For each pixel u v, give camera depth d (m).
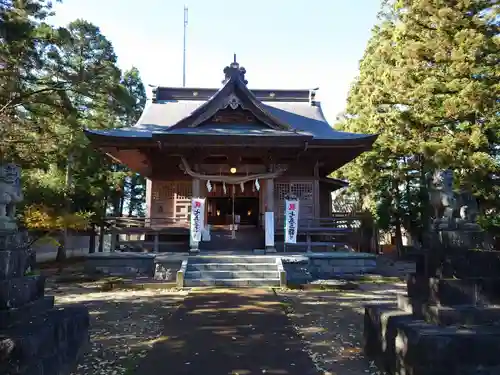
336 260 16.38
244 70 19.31
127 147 19.41
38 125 16.62
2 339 4.39
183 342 7.11
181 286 13.20
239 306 10.14
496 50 13.25
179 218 19.02
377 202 24.81
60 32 13.91
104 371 5.71
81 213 18.80
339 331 7.92
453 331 4.82
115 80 15.23
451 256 5.64
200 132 17.89
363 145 19.34
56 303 10.71
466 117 14.89
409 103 16.75
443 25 14.06
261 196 21.48
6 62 13.67
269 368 5.88
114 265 16.47
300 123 23.45
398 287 13.70
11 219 5.68
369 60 25.33
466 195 6.18
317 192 21.36
